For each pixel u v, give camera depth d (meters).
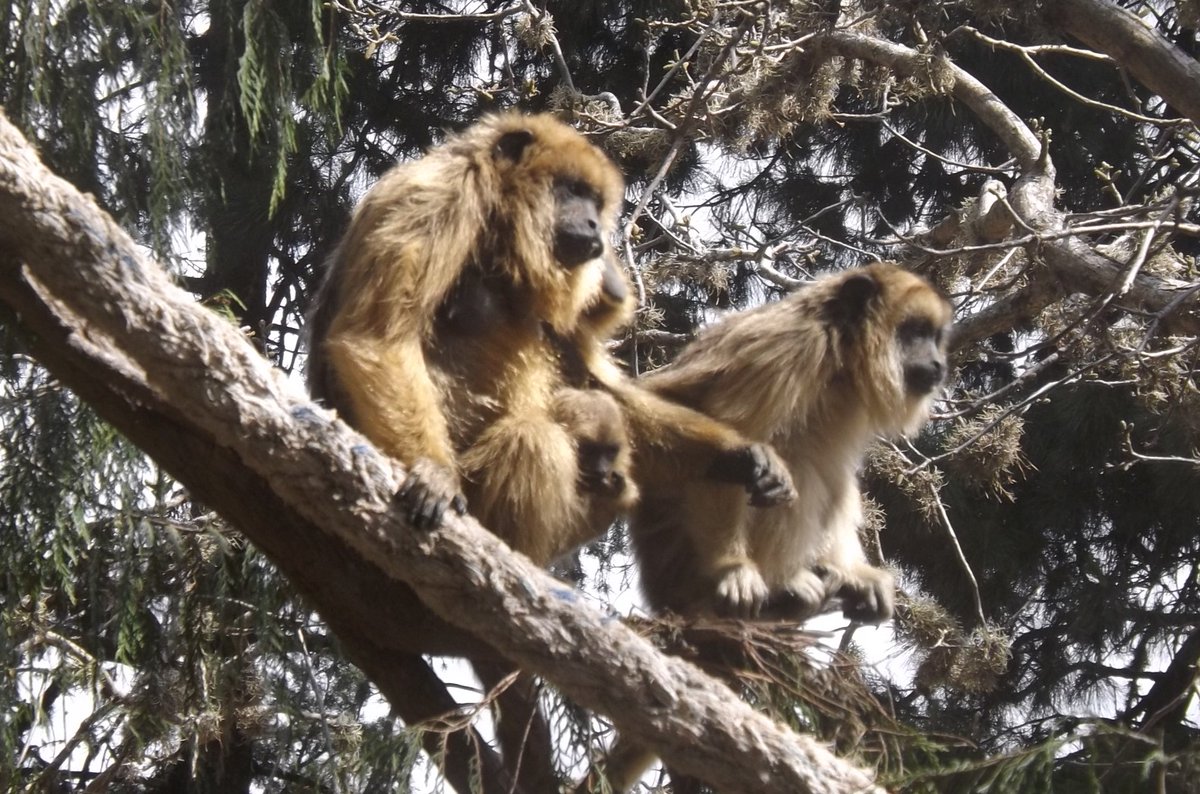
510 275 9.16
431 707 8.28
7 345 7.98
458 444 8.91
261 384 6.46
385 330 8.05
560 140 9.46
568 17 18.75
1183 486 17.45
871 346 10.71
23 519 9.73
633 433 9.84
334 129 11.41
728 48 13.12
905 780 6.69
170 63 9.66
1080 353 13.09
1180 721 15.48
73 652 11.69
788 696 7.98
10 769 10.67
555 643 6.91
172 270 9.53
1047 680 18.25
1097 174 13.69
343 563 7.97
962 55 19.36
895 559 18.11
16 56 9.39
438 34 18.53
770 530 10.10
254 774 13.83
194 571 10.96
